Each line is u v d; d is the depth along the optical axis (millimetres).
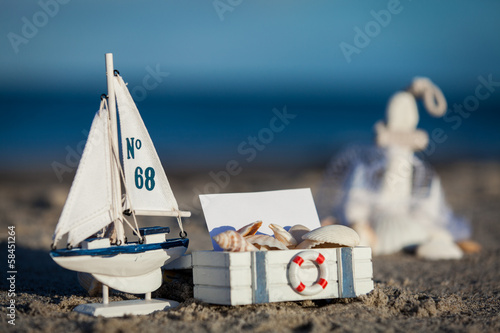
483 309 759
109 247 695
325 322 678
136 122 719
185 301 720
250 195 772
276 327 670
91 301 739
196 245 1043
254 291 695
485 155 3605
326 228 731
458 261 1014
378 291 744
